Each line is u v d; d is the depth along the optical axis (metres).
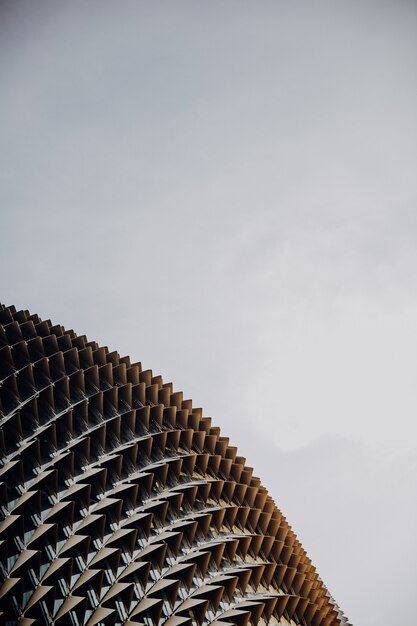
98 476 42.84
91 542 38.31
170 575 39.50
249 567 46.78
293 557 53.16
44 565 34.47
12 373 47.56
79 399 49.88
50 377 50.16
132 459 47.47
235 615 39.72
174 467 50.19
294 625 47.22
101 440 47.12
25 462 40.59
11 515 35.41
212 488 51.84
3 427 42.03
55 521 37.53
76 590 34.34
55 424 45.00
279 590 49.16
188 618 36.44
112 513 41.44
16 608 31.19
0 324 51.91
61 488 40.53
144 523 42.06
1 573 32.09
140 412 51.97
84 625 32.84
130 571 37.47
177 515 45.91
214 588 39.97
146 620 35.47
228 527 50.06
